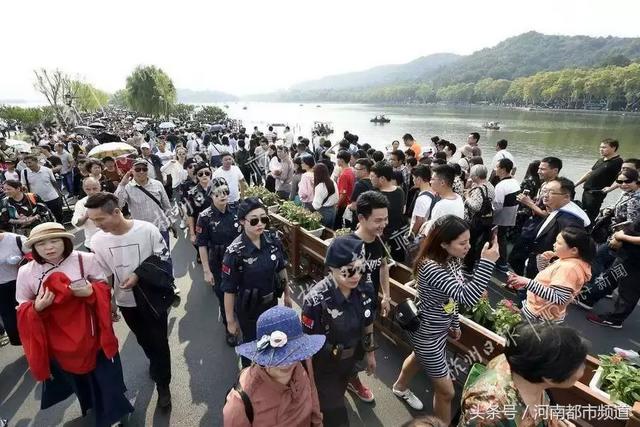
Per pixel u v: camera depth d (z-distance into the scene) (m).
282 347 1.57
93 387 2.70
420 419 1.32
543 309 2.89
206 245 3.95
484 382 1.56
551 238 4.09
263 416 1.63
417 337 2.64
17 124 34.06
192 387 3.42
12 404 3.23
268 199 6.70
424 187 4.69
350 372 2.46
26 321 2.37
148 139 18.41
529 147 31.19
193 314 4.62
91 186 4.62
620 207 4.88
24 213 5.16
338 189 6.12
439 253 2.48
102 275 2.72
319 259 4.81
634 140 36.75
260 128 56.94
